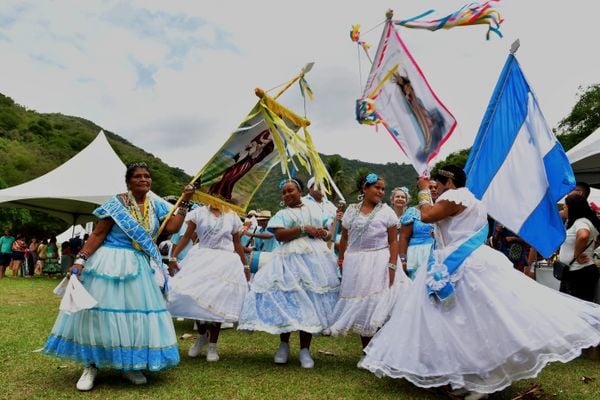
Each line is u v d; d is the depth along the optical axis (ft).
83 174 55.98
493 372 11.75
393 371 12.46
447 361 12.00
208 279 16.20
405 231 19.01
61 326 12.61
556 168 16.10
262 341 19.63
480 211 13.04
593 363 16.46
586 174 31.30
